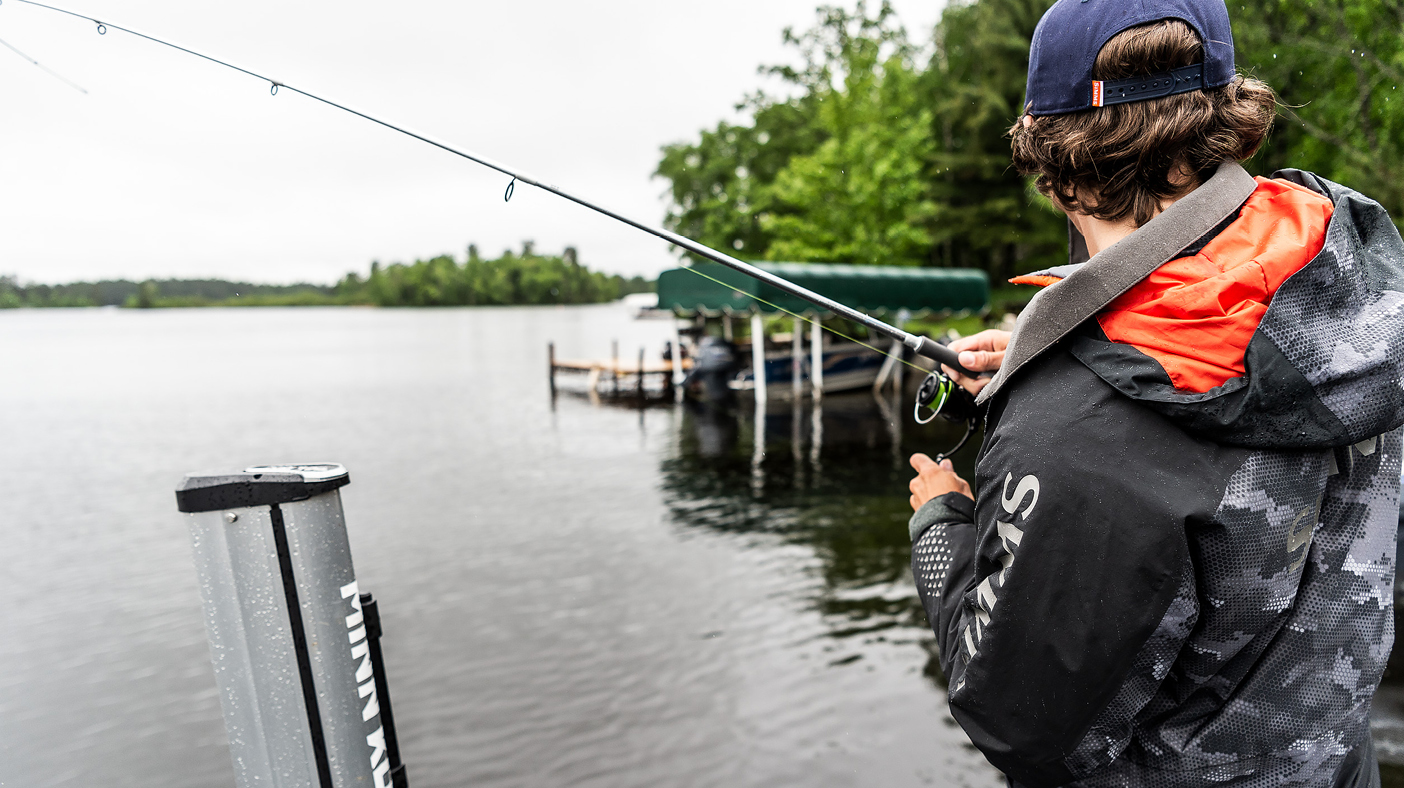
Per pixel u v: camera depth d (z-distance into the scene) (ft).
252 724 4.09
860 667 17.75
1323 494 2.36
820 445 48.29
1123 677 2.32
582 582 24.90
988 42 95.96
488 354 144.15
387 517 34.42
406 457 49.32
